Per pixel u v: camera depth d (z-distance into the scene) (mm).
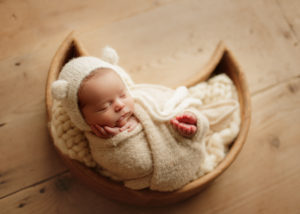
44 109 1117
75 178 1079
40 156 1076
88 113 752
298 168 1174
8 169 1052
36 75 1143
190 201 1107
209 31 1283
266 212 1124
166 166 835
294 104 1237
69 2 1223
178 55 1245
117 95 760
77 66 735
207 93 1053
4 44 1152
